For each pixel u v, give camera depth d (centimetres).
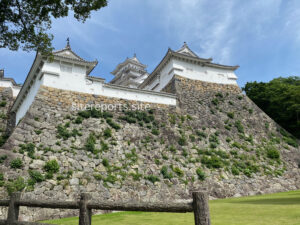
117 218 953
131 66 5084
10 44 1039
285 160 2316
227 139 2309
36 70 1998
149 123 2091
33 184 1208
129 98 2188
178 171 1741
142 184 1525
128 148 1764
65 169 1383
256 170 2047
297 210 855
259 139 2491
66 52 2197
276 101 3170
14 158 1272
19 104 2459
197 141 2141
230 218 791
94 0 1041
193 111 2494
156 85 3128
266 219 729
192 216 918
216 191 1733
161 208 336
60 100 1800
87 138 1656
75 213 1209
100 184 1395
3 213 1048
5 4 937
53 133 1566
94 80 2067
